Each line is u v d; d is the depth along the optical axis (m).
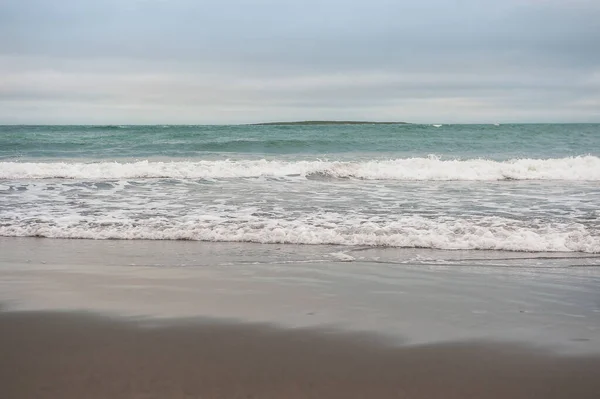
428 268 6.36
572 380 3.43
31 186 13.56
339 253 7.11
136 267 6.45
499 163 17.95
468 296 5.30
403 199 11.44
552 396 3.21
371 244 7.59
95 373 3.48
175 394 3.19
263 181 14.98
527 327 4.43
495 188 13.70
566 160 18.12
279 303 5.08
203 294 5.37
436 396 3.20
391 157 22.62
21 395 3.16
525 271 6.21
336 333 4.28
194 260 6.80
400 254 7.06
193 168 17.00
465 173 16.50
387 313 4.79
